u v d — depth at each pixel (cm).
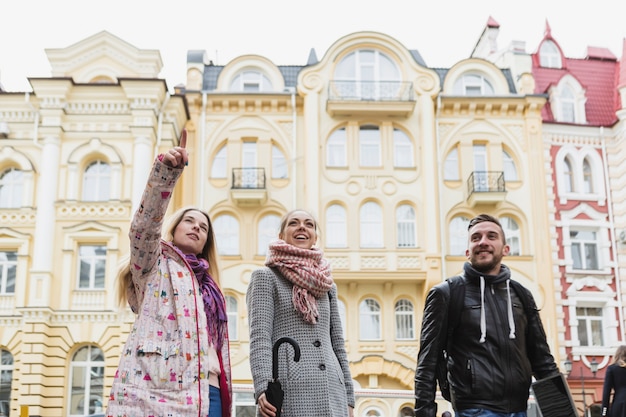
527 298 604
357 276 2797
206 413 455
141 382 451
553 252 2973
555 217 3023
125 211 2694
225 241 2898
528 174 3011
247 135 2994
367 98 3012
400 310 2831
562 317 2898
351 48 3086
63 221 2689
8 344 2586
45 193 2695
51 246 2658
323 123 2995
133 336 467
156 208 469
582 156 3117
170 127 2823
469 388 567
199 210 563
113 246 2662
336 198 2905
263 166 2966
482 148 3052
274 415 537
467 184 2978
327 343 600
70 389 2561
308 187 2905
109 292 2619
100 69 2945
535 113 3075
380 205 2923
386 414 1280
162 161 466
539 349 597
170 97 2838
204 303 514
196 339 471
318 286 599
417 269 2811
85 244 2697
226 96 3009
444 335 588
